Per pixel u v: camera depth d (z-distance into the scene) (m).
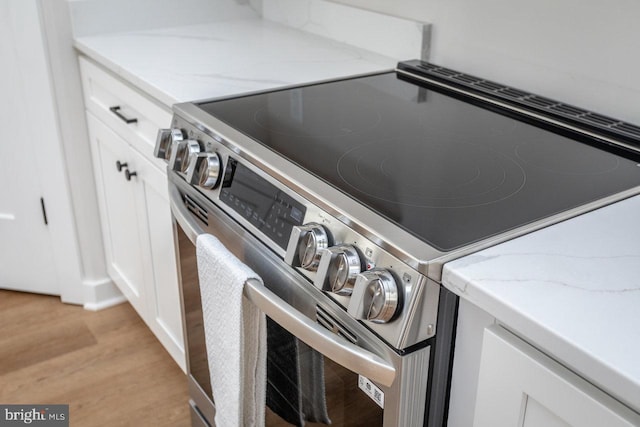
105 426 1.84
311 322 0.93
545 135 1.24
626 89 1.25
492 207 0.94
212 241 1.14
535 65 1.41
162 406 1.91
